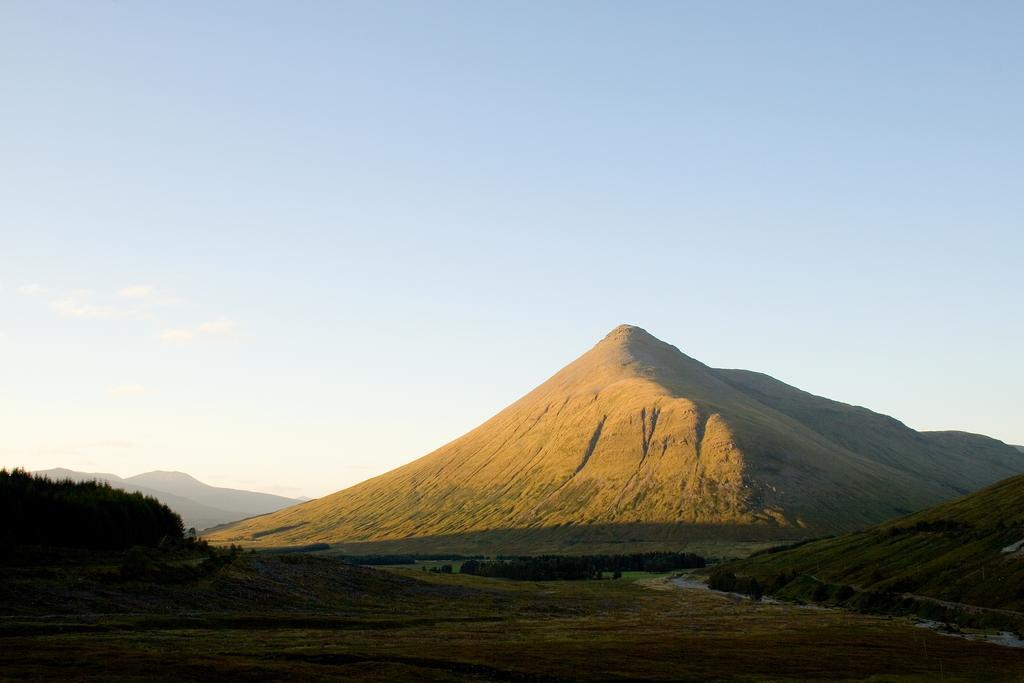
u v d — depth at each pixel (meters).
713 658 90.81
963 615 136.38
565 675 74.50
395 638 97.69
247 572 134.12
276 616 107.94
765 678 78.38
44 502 120.12
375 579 163.88
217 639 83.50
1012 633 120.12
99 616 91.00
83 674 58.66
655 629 129.25
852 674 82.31
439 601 157.62
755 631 127.06
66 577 101.12
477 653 84.19
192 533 151.88
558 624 134.38
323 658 74.81
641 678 75.31
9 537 112.56
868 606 164.00
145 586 107.69
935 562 167.62
